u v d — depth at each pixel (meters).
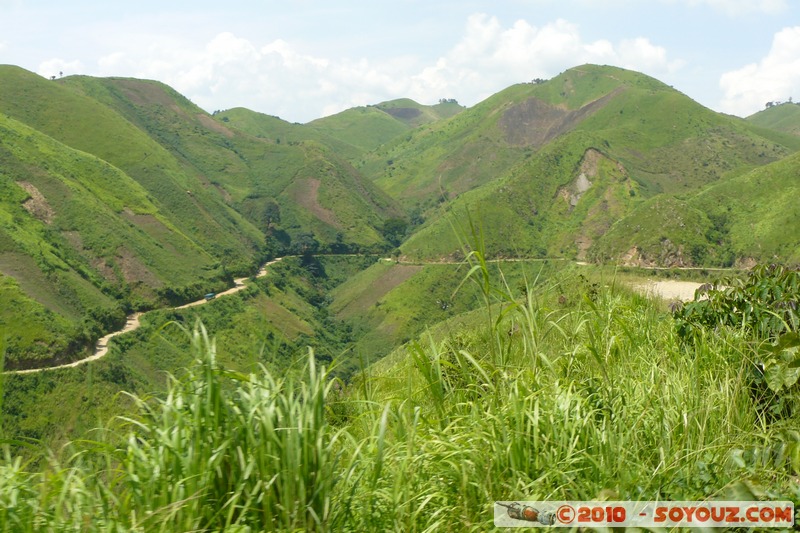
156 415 3.01
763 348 4.21
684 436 3.46
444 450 3.21
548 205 134.25
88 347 58.56
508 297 4.06
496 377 4.09
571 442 3.23
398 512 2.87
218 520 2.77
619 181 138.00
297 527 2.79
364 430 3.95
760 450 3.21
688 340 5.21
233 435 2.91
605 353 4.80
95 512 2.71
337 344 66.50
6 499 2.68
